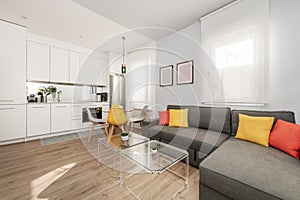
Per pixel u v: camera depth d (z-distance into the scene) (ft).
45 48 10.71
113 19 8.46
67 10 7.55
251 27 6.34
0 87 8.30
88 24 9.02
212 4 7.15
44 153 7.30
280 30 5.69
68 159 6.61
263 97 6.05
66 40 11.43
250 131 5.39
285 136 4.38
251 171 3.26
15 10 7.50
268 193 2.65
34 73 10.15
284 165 3.47
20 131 8.96
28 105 9.31
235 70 6.95
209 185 3.57
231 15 6.99
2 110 8.36
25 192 4.28
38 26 9.21
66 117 11.06
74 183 4.77
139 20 8.63
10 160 6.47
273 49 5.86
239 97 6.84
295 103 5.40
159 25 9.23
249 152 4.32
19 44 8.98
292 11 5.42
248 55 6.48
